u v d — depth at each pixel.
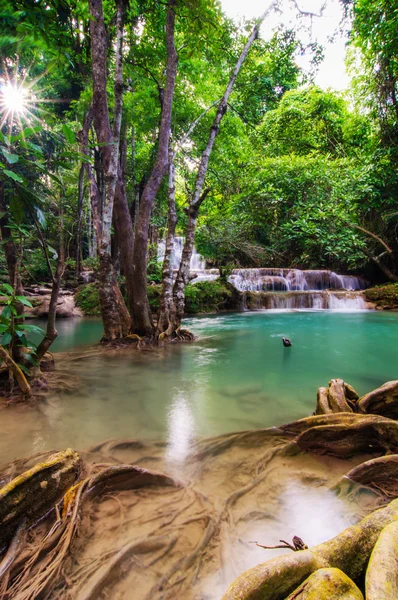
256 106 10.03
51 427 2.70
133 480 1.91
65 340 6.86
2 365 3.53
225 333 7.82
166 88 6.34
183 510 1.73
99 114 5.54
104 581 1.27
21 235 3.14
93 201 6.82
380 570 0.93
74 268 13.80
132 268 6.66
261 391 3.71
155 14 7.23
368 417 2.38
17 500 1.52
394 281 15.50
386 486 1.95
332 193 11.48
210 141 6.98
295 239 16.17
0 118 2.57
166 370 4.59
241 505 1.77
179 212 15.13
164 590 1.26
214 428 2.75
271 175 12.61
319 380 4.14
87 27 6.44
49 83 9.27
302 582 0.99
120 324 6.43
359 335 7.55
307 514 1.71
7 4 2.35
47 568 1.32
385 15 11.09
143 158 13.15
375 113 14.05
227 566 1.37
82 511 1.66
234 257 18.48
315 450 2.37
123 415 2.99
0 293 3.37
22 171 2.69
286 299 13.84
